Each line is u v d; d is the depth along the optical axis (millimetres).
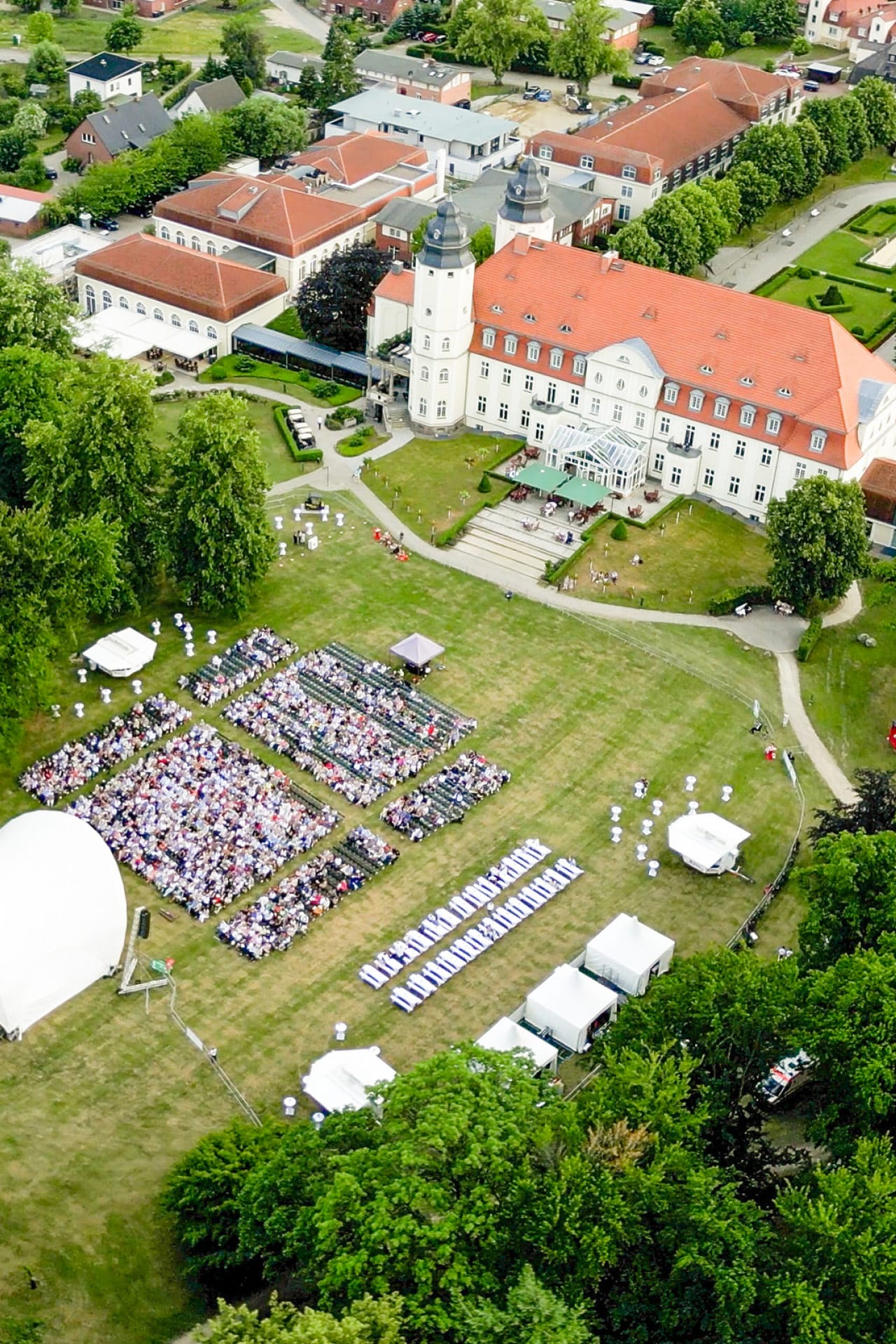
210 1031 134500
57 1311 111562
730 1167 109000
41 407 193250
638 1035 117312
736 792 163125
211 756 161625
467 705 172375
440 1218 98000
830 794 163875
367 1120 111312
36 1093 128125
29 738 163875
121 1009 136000
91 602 168500
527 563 195875
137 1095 128500
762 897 151250
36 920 133000
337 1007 137500
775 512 183875
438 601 188500
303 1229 101750
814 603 190875
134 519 178000
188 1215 113875
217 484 173000
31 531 157250
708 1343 98688
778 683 178500
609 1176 98625
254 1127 120375
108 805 154500
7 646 151750
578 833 157375
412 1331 95125
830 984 115750
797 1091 131375
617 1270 102562
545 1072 131375
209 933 143500
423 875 151250
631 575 194250
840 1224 99062
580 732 169875
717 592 192250
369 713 169750
